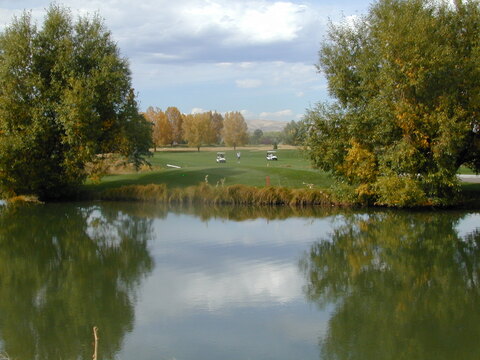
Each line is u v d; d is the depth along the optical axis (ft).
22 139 109.09
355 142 99.60
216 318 42.88
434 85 91.30
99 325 41.70
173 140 424.05
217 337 38.78
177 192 117.39
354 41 103.55
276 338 38.70
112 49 121.08
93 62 116.37
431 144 93.04
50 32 114.32
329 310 44.86
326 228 84.79
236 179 129.59
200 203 115.44
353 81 103.60
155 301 47.70
